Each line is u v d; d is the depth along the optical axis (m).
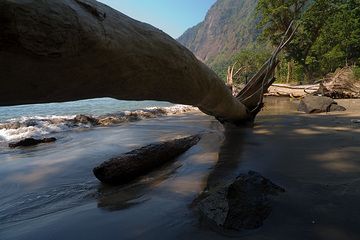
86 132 10.02
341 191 3.86
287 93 23.61
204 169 5.10
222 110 7.84
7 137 9.52
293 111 13.21
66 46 2.30
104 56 2.78
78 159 6.27
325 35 36.84
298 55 39.25
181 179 4.64
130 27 3.22
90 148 7.33
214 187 4.18
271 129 8.69
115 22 2.97
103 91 3.24
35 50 2.14
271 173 4.68
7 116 17.48
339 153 5.62
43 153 7.02
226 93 7.04
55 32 2.18
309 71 39.25
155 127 10.71
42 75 2.46
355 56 35.72
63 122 11.80
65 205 3.92
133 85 3.55
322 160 5.24
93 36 2.51
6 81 2.33
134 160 4.88
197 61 4.85
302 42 38.69
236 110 8.45
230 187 3.38
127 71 3.24
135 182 4.68
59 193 4.40
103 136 9.09
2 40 2.01
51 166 5.82
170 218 3.29
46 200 4.15
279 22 39.69
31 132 10.20
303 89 22.25
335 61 36.09
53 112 20.09
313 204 3.50
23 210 3.83
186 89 4.83
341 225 3.05
